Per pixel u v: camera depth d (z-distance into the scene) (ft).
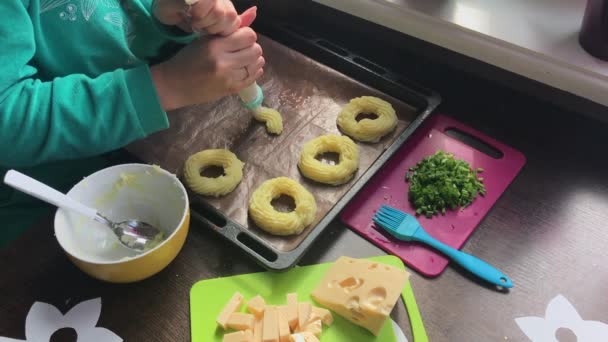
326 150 2.46
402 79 2.63
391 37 2.86
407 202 2.25
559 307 1.89
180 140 2.52
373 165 2.28
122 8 2.39
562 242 2.08
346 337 1.85
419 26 2.67
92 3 2.26
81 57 2.29
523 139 2.43
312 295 1.95
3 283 2.00
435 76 2.72
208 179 2.29
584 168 2.31
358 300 1.84
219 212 2.18
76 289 1.98
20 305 1.94
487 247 2.08
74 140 2.06
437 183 2.24
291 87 2.74
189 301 1.96
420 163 2.34
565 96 2.48
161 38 2.46
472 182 2.26
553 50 2.36
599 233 2.10
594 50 2.29
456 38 2.58
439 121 2.53
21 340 1.85
